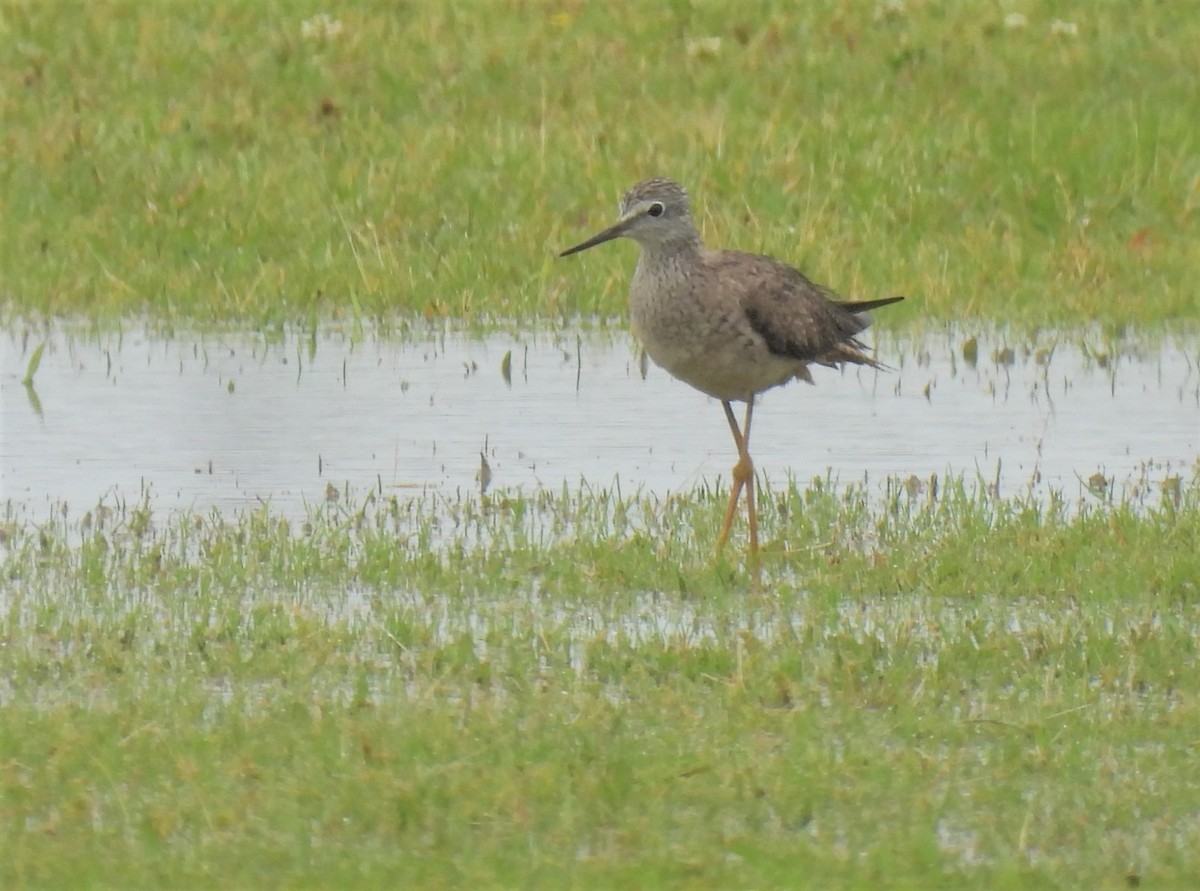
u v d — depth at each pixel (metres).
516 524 12.74
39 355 15.59
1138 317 17.36
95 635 10.53
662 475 13.90
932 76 21.73
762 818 8.67
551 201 18.95
